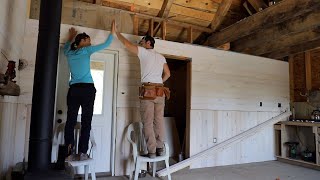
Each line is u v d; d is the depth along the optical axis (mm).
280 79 5336
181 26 5332
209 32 5500
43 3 2201
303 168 4355
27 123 3053
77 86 2859
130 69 3709
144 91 3189
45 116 2107
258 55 5547
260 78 5035
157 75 3279
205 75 4379
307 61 5266
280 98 5297
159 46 3990
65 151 2832
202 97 4320
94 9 4508
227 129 4535
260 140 4957
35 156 2064
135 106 3693
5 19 2256
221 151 4469
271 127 5152
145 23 5199
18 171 2477
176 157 4539
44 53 2143
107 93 3611
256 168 4297
